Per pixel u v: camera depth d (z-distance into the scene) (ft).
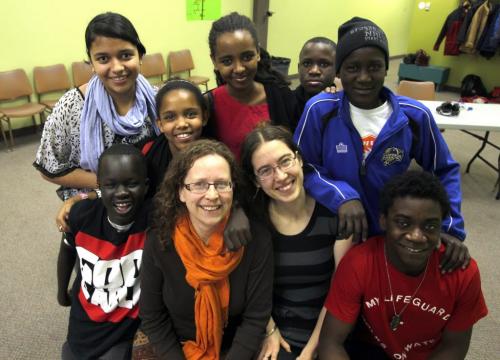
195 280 3.91
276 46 22.97
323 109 4.63
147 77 16.98
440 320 4.04
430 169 4.75
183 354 4.27
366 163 4.52
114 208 4.31
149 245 4.08
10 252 8.79
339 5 26.09
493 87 22.75
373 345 4.64
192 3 13.87
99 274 4.47
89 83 5.17
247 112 5.40
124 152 4.30
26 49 13.92
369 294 4.09
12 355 6.33
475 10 21.33
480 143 15.93
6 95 13.55
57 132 5.14
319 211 4.40
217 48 4.97
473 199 11.73
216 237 3.99
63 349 4.79
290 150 4.11
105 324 4.55
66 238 4.76
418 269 3.92
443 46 24.63
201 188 3.81
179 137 4.68
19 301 7.43
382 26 30.14
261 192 4.42
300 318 4.58
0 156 13.39
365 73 4.16
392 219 3.76
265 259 4.16
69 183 5.33
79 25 14.98
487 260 8.96
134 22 16.31
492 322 7.18
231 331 4.49
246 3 20.42
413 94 13.41
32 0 13.57
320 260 4.46
